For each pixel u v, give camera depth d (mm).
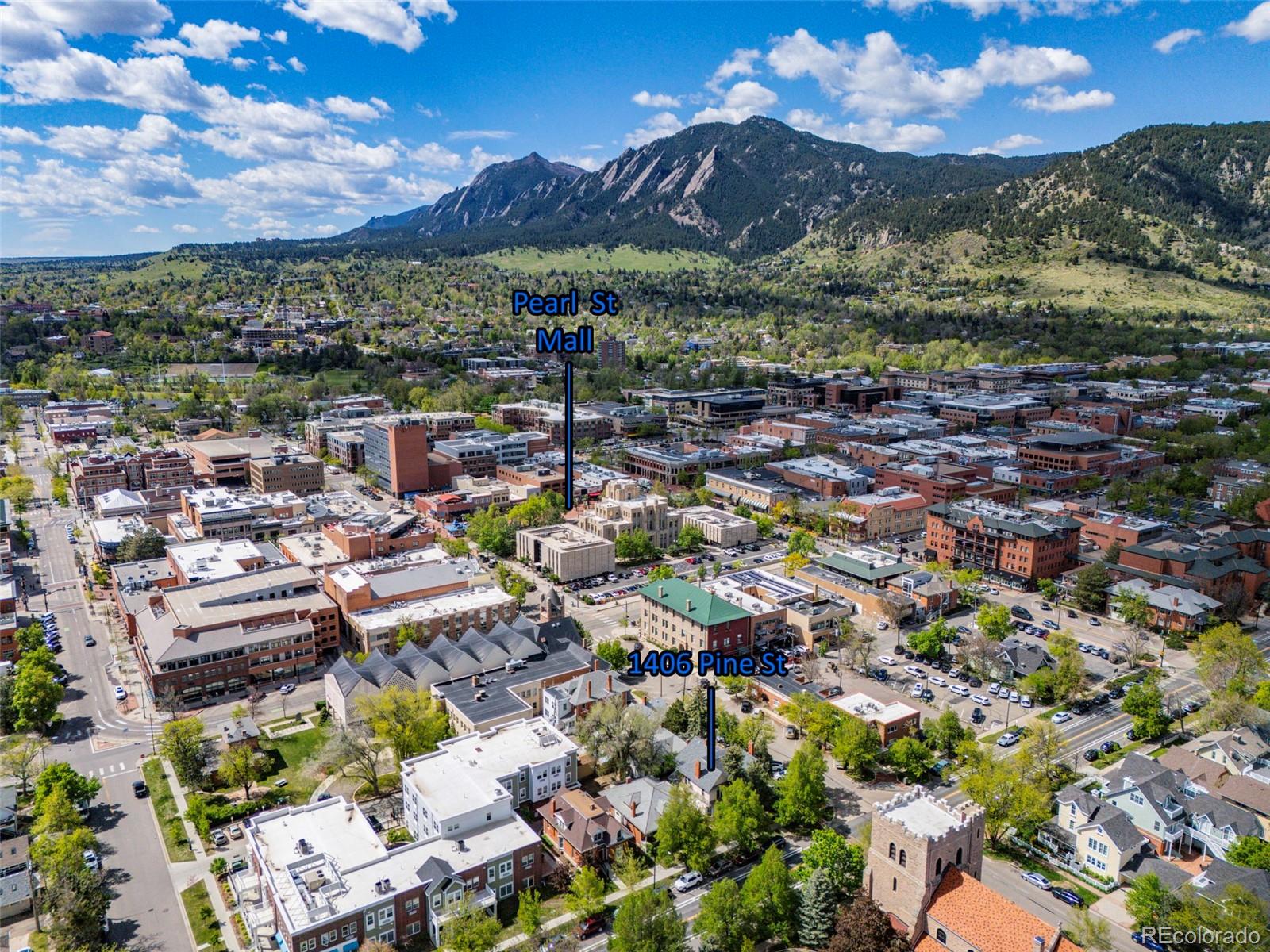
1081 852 152250
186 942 132875
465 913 129000
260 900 139250
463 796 155000
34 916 139875
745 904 129750
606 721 176500
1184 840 157000
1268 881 134875
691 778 168875
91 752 188125
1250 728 183500
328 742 190875
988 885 146250
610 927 137125
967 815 122125
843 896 134375
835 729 184625
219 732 194500
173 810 166750
